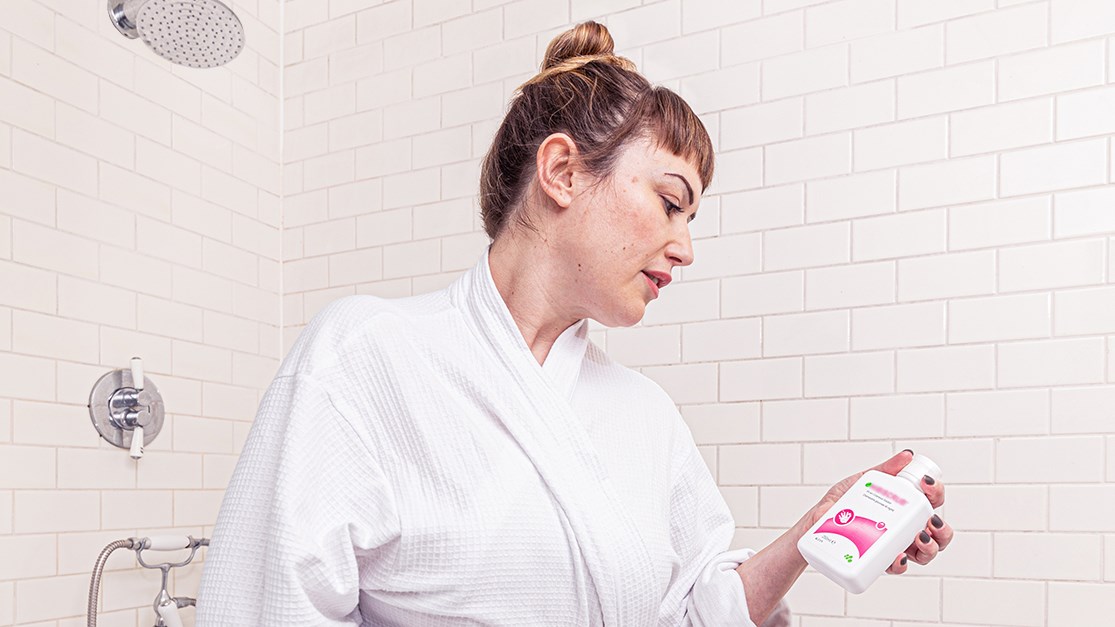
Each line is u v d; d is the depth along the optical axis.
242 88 2.45
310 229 2.51
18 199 1.82
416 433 0.88
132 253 2.07
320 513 0.83
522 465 0.90
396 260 2.37
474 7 2.33
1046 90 1.73
